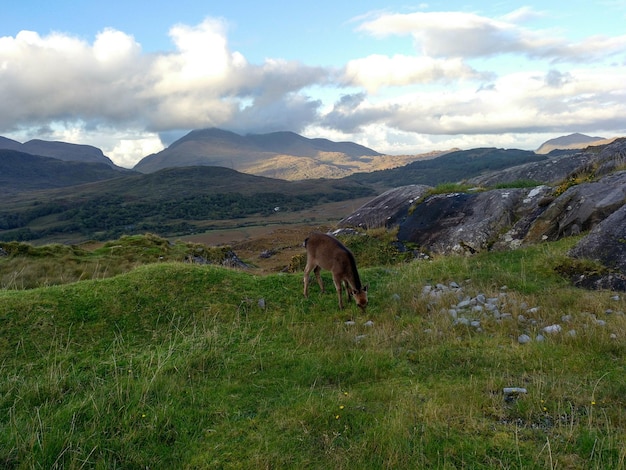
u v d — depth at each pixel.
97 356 7.19
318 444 4.55
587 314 8.05
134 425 5.01
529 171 22.50
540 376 5.85
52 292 9.05
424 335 7.80
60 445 4.59
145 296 9.18
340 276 9.49
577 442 4.36
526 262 11.65
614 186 12.55
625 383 5.47
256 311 9.33
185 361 6.71
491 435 4.56
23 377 6.38
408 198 19.34
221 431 4.90
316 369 6.48
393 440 4.42
